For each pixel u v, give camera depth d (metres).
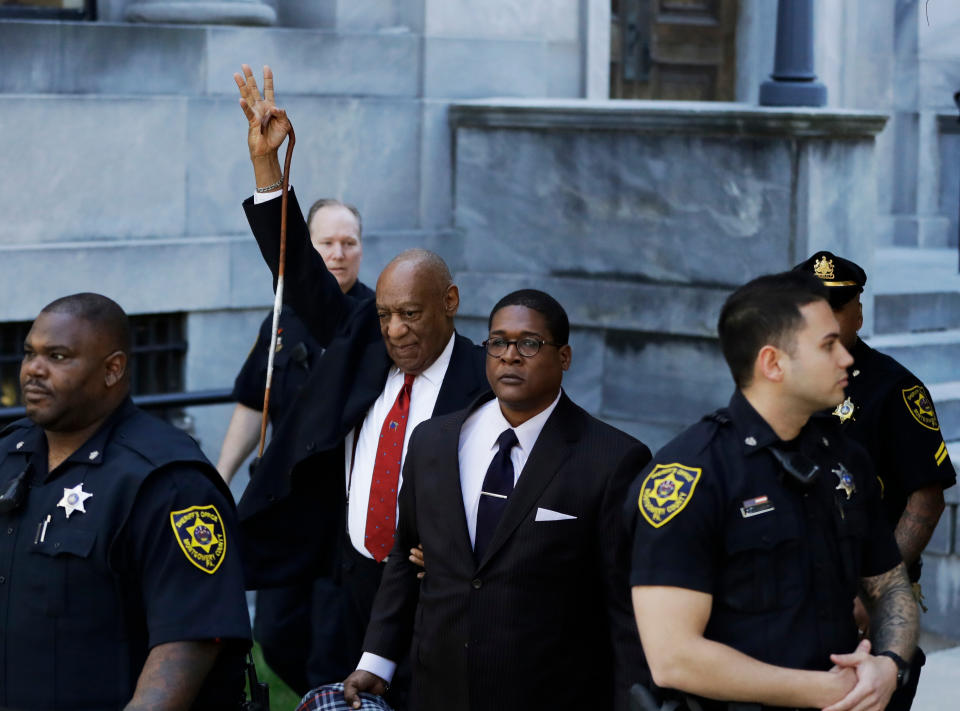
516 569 3.18
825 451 2.79
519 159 7.61
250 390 5.01
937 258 9.38
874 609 2.88
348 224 5.00
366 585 3.98
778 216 6.69
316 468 4.13
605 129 7.28
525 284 7.61
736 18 9.61
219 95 7.04
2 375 6.59
